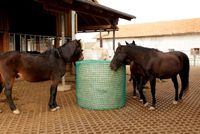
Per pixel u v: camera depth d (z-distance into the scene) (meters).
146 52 5.31
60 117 4.68
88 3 7.60
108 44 29.00
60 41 11.71
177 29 26.86
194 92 7.46
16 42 9.73
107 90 5.16
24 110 5.18
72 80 9.61
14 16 9.59
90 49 10.26
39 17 10.77
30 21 10.33
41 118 4.61
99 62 5.19
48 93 7.10
